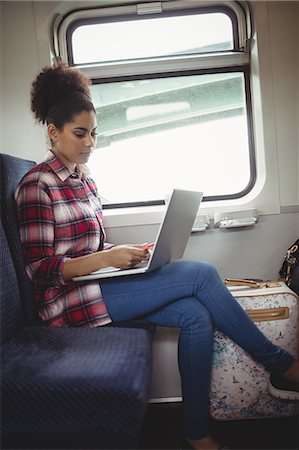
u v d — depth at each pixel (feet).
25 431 2.88
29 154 6.41
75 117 4.60
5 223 4.37
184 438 4.53
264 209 6.49
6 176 4.51
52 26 6.48
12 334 3.98
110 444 2.83
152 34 6.66
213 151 6.76
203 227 6.30
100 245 5.35
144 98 6.72
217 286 4.40
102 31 6.66
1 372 3.05
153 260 4.16
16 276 4.29
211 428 4.81
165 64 6.56
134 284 4.45
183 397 4.25
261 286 5.30
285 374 4.46
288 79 6.41
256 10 6.32
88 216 4.77
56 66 4.86
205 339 4.23
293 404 4.80
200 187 6.77
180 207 4.25
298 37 6.31
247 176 6.81
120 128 6.78
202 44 6.66
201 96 6.72
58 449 2.88
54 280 4.23
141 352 3.40
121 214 6.44
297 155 6.48
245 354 4.76
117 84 6.72
